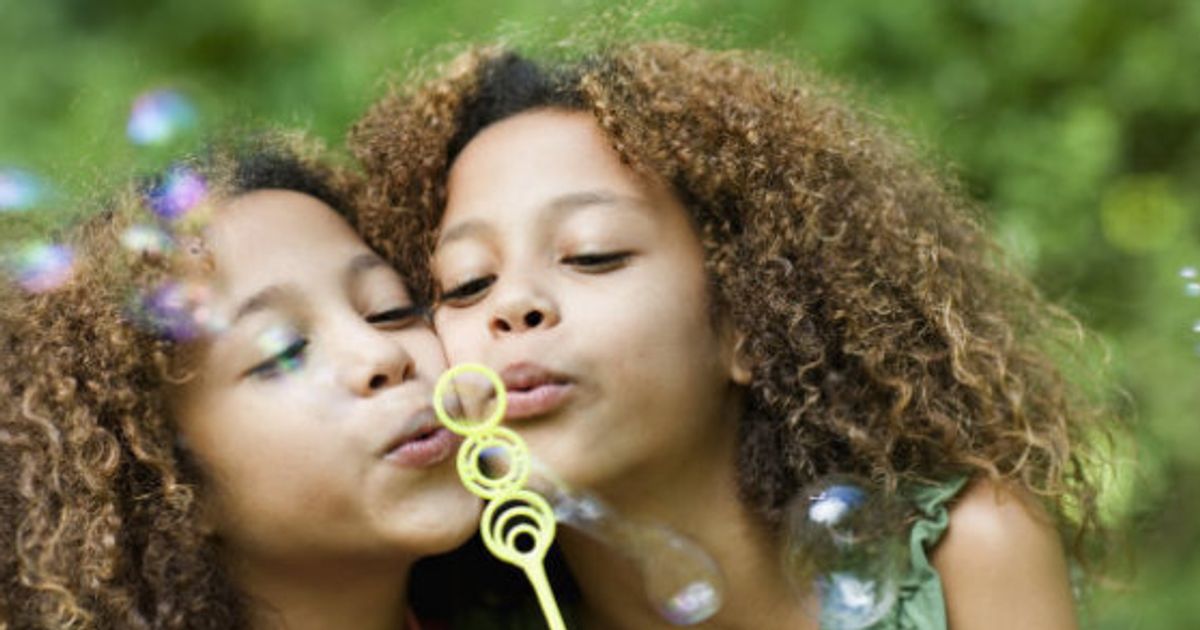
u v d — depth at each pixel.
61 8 3.67
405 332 1.76
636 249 1.76
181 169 1.83
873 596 1.78
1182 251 3.38
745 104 1.91
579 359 1.68
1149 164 3.57
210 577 1.70
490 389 1.70
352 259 1.75
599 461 1.69
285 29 3.50
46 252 1.79
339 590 1.74
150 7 3.70
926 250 1.99
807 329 1.88
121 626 1.68
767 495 1.84
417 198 1.90
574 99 1.88
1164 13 3.46
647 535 1.80
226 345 1.67
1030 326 2.21
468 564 1.96
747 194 1.88
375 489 1.65
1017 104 3.35
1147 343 3.22
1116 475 2.31
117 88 3.26
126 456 1.70
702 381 1.79
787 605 1.86
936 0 3.29
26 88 3.51
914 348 1.94
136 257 1.70
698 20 2.90
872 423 1.89
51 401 1.71
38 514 1.69
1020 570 1.81
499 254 1.75
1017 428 1.96
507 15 2.85
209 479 1.69
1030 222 3.15
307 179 1.88
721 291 1.84
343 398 1.66
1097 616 2.44
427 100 1.96
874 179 2.02
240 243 1.71
